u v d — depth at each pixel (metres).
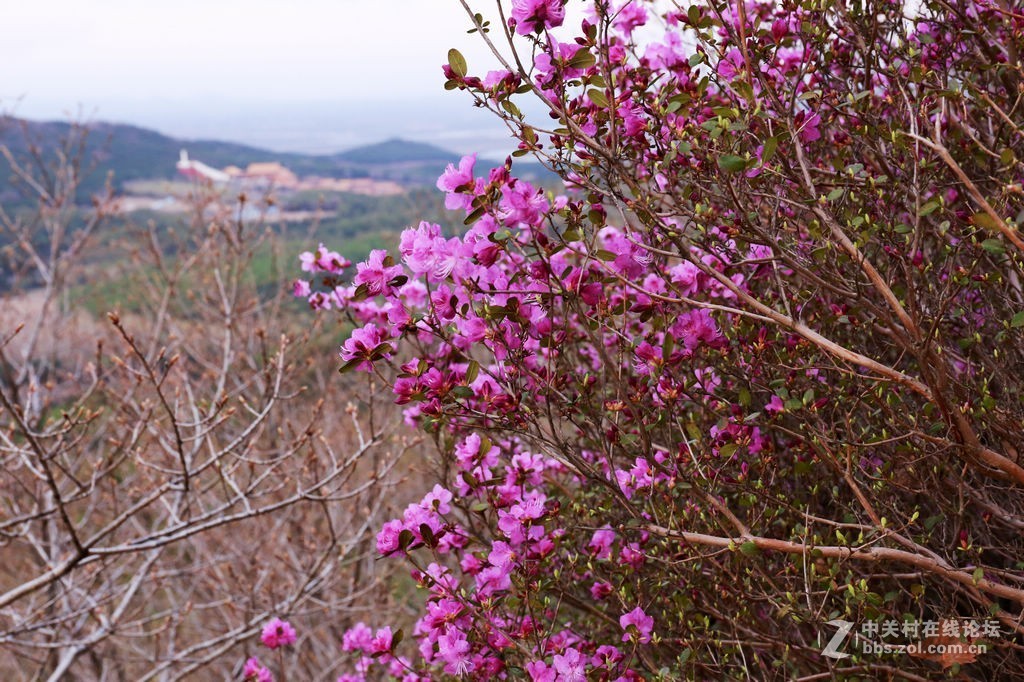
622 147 1.94
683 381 1.93
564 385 1.99
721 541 1.80
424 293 2.16
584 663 1.99
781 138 1.71
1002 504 2.14
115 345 6.27
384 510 5.34
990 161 2.20
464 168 1.77
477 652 2.06
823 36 1.84
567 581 2.33
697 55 1.88
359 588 5.40
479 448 2.16
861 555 1.70
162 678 4.93
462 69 1.72
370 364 1.85
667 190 1.87
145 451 3.95
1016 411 2.00
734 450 1.86
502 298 1.88
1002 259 2.12
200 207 7.21
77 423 3.19
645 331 2.45
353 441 5.48
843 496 2.15
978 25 2.11
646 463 2.07
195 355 5.80
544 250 1.77
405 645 4.48
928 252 2.38
